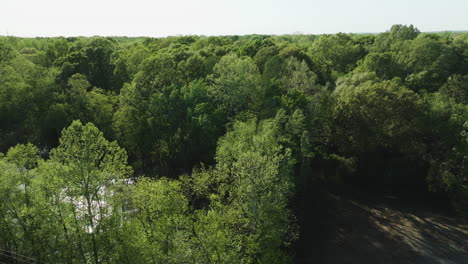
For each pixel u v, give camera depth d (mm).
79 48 105062
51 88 80812
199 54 89375
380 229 54094
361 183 69188
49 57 107625
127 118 70125
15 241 35875
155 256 32250
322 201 62531
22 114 77562
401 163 70125
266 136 48938
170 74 77562
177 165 69375
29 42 151750
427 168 68375
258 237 39031
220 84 70375
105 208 36250
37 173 38250
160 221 34781
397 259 47219
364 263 46594
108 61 100000
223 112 66688
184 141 68062
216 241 32219
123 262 32469
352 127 66375
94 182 35750
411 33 111562
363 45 123062
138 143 70562
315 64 95312
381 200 62875
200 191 47906
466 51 93062
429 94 72812
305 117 61875
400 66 89750
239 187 41281
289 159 52406
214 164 65000
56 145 79500
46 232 34250
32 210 34219
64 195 35750
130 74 87312
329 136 68438
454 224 54875
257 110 66875
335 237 52250
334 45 111438
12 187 36500
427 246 49781
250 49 108250
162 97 67625
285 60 80000
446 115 64438
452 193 60125
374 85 65875
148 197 36844
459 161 60062
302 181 64125
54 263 35125
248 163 40906
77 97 78125
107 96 79750
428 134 66312
